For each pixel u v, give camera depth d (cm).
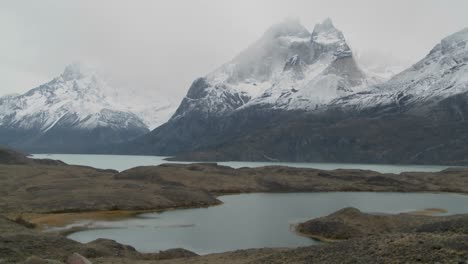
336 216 9000
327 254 4419
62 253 5869
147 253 6569
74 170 19362
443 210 11462
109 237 8338
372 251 4075
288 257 4731
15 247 5741
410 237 4278
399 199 14575
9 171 16888
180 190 14238
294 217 10712
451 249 3666
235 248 7388
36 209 11000
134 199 12525
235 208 12469
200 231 8938
